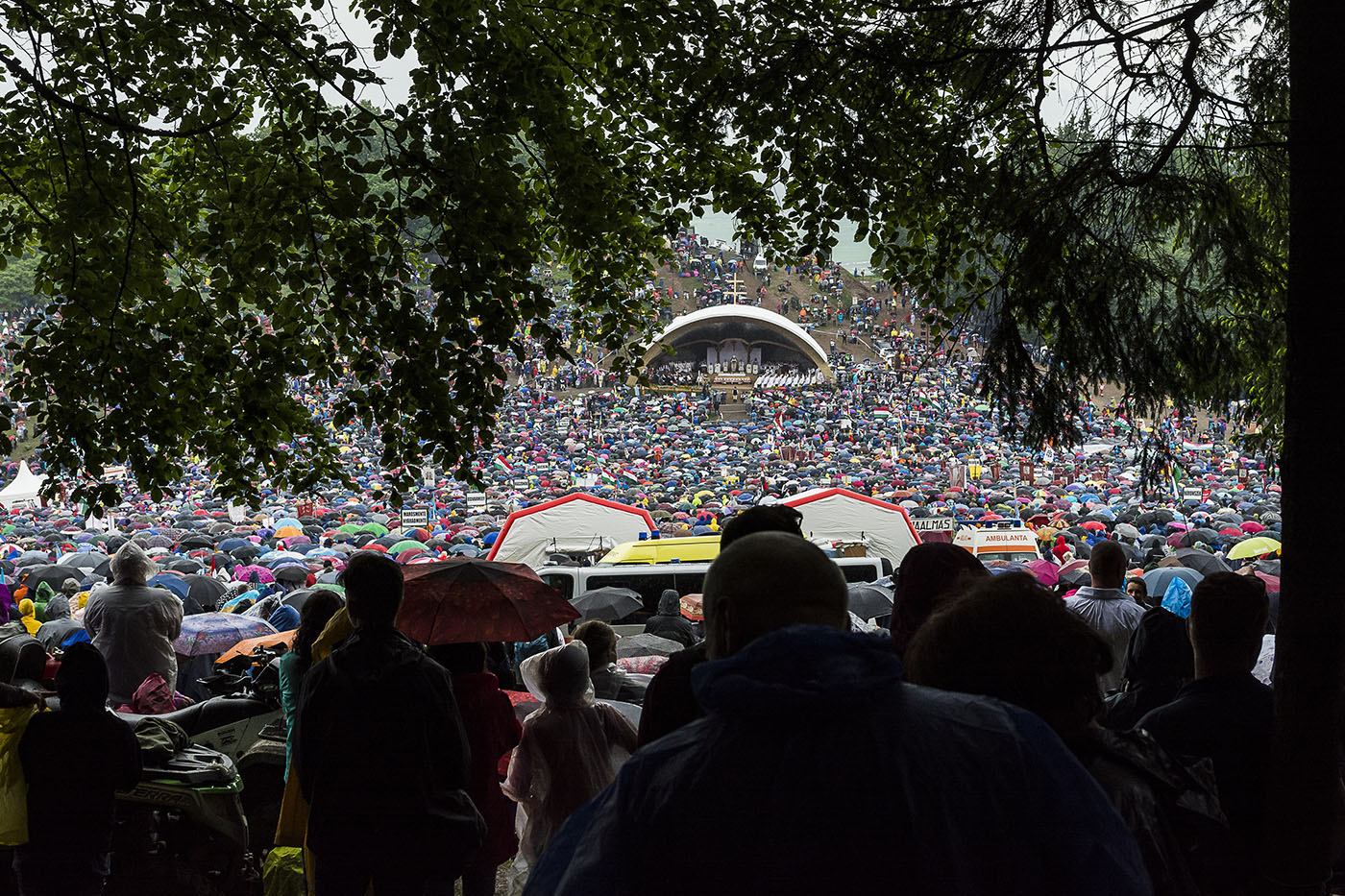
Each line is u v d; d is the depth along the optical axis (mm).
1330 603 3848
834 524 21172
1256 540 25109
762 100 6816
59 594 17312
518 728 5527
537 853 5586
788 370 118812
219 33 8055
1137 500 43375
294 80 8133
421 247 8727
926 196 6848
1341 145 3922
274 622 12008
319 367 8867
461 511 44188
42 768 5508
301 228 7961
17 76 7547
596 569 16531
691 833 1928
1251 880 3857
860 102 6703
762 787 1917
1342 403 3869
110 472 40250
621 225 9164
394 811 4453
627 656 11539
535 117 8344
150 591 9469
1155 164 5000
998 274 6551
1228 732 3842
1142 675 4691
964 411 92625
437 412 8109
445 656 5477
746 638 2227
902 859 1872
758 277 144625
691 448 82312
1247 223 5078
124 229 8617
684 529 30484
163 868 6160
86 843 5594
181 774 6230
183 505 56219
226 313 8516
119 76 8320
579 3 8781
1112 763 2760
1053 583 18000
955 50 5691
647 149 9648
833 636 2006
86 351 8242
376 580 4578
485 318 7977
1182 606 13859
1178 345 4875
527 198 9164
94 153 8305
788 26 7848
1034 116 5355
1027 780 1961
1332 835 3844
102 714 5637
